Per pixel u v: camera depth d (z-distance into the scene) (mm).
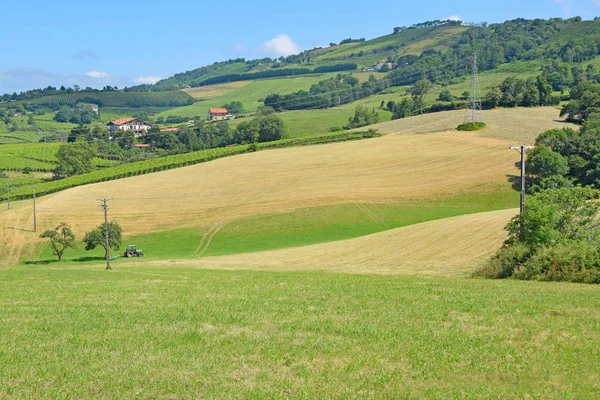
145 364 19031
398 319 24812
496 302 28391
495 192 96375
